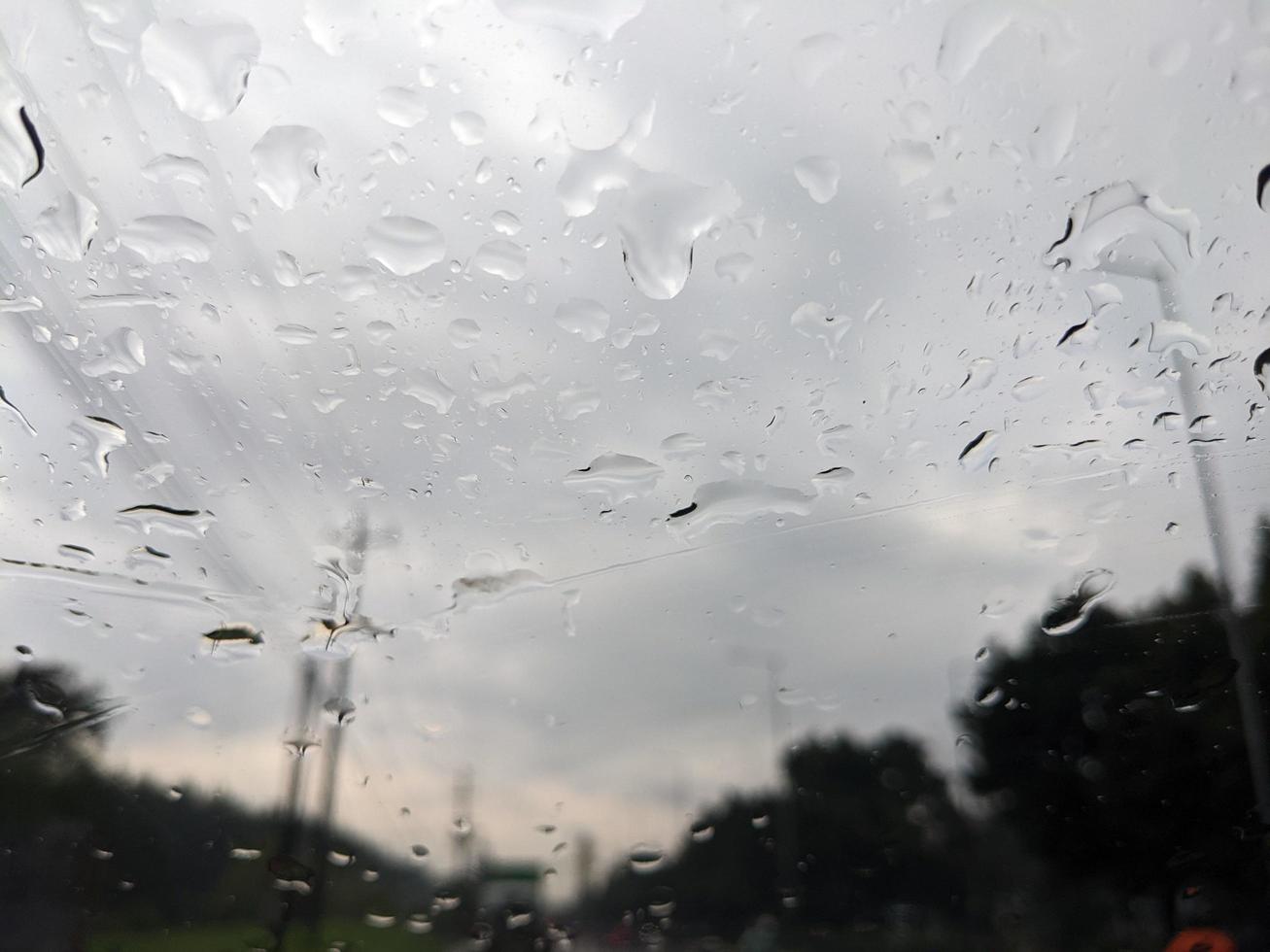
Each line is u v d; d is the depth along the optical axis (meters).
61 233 2.04
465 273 2.14
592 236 2.06
